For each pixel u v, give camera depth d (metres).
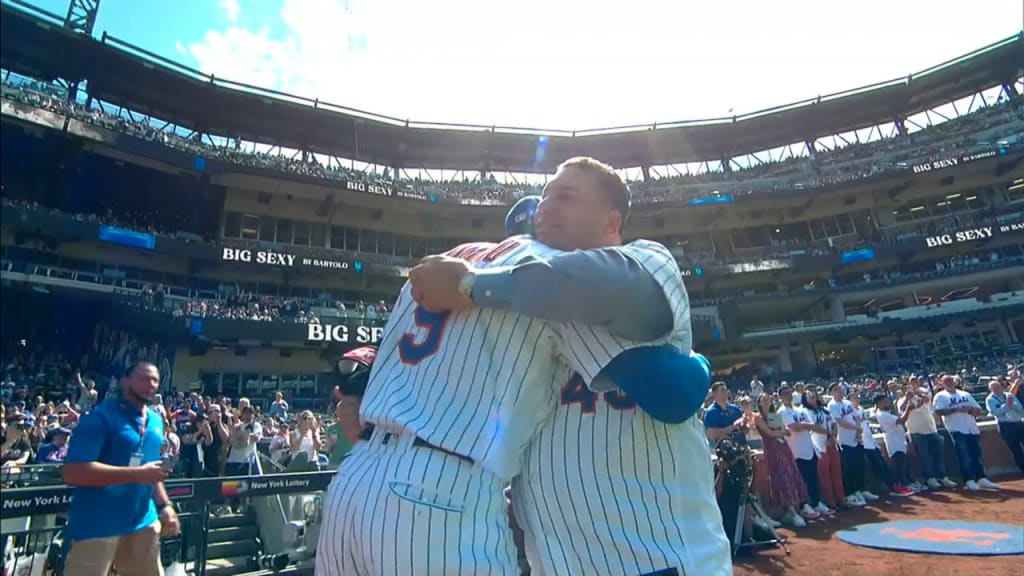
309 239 29.38
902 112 35.12
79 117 21.64
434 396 1.08
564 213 1.25
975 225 28.98
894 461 8.30
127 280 22.64
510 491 1.33
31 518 3.41
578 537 1.08
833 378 26.62
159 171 24.00
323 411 21.94
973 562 4.49
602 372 1.07
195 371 21.38
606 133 35.88
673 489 1.13
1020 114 30.59
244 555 5.55
